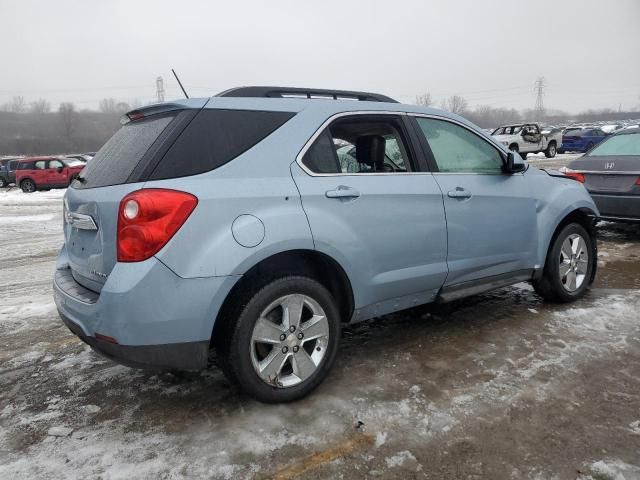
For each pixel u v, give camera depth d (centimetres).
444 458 236
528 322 398
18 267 688
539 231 413
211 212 251
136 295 238
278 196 271
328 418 271
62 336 407
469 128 385
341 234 291
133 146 276
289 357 284
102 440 257
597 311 415
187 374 329
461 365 327
